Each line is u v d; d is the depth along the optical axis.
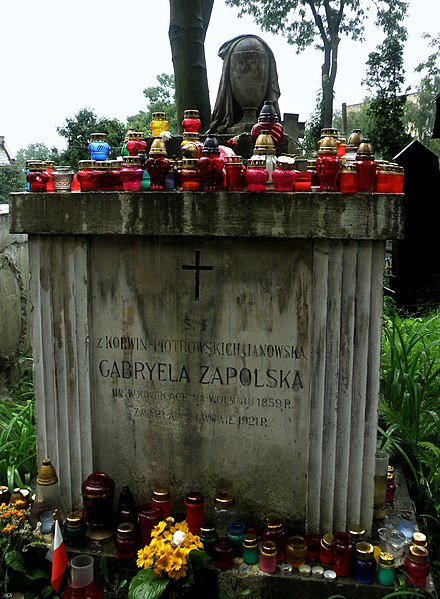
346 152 3.04
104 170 2.80
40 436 3.10
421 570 2.60
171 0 4.84
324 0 19.86
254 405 2.88
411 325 5.92
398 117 17.61
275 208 2.59
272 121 2.93
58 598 2.75
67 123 14.02
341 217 2.54
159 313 2.89
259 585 2.68
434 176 8.80
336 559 2.67
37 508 2.99
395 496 3.28
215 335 2.86
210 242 2.79
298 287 2.73
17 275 5.39
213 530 2.79
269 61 3.61
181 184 2.83
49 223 2.81
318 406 2.77
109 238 2.88
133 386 2.99
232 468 2.96
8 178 23.95
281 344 2.80
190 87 4.82
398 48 20.28
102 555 2.81
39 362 3.02
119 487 3.11
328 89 20.41
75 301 2.94
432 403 4.09
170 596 2.52
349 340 2.69
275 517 2.82
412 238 8.89
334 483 2.82
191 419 2.96
